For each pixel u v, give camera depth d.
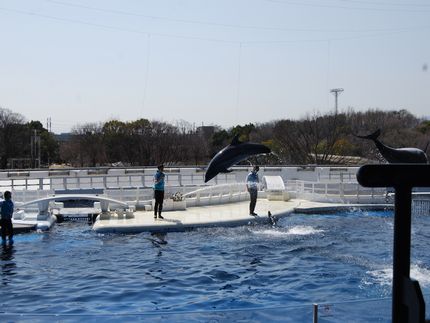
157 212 20.06
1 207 15.05
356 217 21.38
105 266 12.25
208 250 14.14
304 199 25.53
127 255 13.52
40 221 18.00
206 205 22.89
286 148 66.06
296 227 18.39
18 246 14.79
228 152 11.89
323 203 24.12
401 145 62.75
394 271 2.24
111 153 72.75
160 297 9.64
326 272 11.48
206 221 17.98
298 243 15.16
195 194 23.42
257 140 74.06
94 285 10.50
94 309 8.84
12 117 80.94
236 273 11.51
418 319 2.12
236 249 14.26
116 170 39.78
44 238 16.08
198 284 10.62
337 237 16.23
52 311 8.66
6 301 9.36
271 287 10.32
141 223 17.44
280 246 14.69
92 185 30.33
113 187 29.75
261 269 11.88
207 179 11.92
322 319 5.59
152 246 14.78
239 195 24.69
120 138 71.94
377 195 24.78
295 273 11.45
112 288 10.26
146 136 72.56
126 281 10.83
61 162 89.69
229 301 9.34
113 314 6.00
